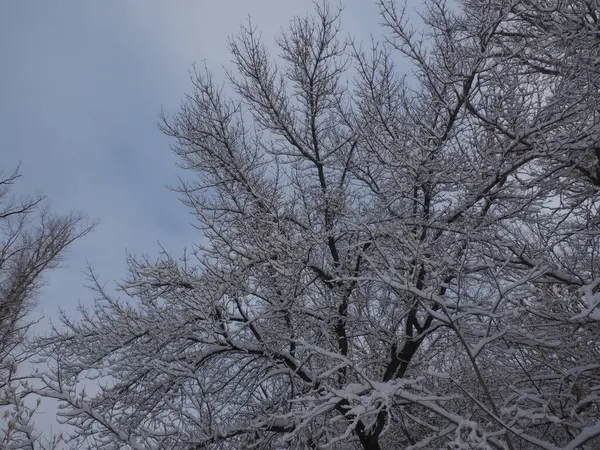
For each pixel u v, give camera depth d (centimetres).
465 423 425
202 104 855
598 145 607
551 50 658
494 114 617
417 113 744
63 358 796
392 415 642
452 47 673
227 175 847
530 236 697
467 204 656
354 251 741
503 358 640
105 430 686
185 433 694
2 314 993
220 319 748
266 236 752
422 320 723
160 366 721
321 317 759
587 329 588
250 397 739
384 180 792
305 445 671
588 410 603
